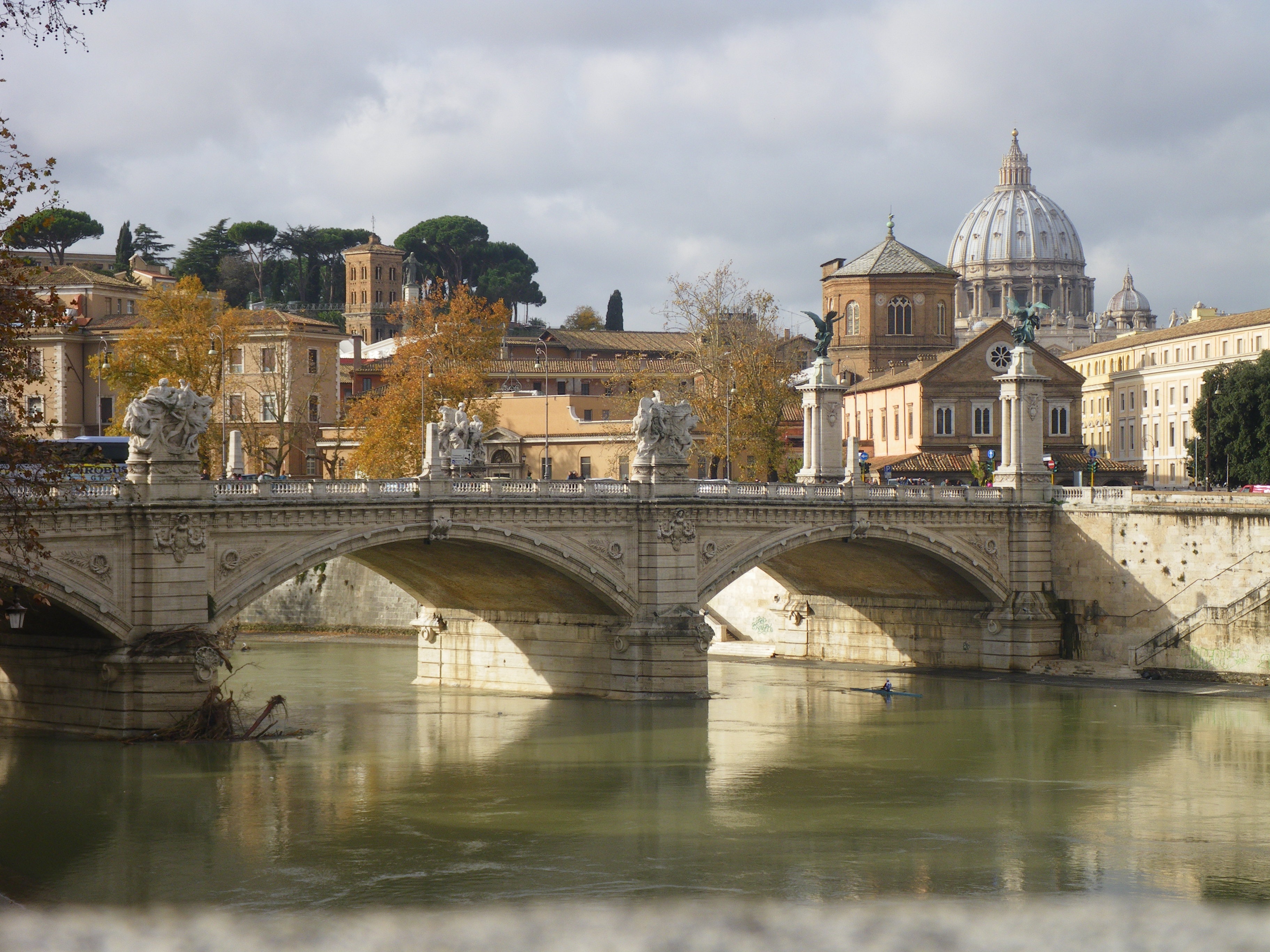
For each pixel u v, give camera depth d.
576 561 110.44
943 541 131.00
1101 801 85.56
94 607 89.25
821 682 131.50
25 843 74.00
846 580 143.88
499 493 106.06
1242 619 123.19
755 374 168.75
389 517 101.44
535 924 63.22
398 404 157.38
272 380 180.38
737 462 176.00
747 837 77.19
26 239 65.12
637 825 79.19
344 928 62.47
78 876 69.00
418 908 65.06
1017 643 134.62
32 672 97.19
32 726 97.12
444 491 103.75
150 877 68.94
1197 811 83.25
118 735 92.69
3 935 60.94
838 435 138.00
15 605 85.06
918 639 141.75
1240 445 182.75
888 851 74.94
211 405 94.44
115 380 150.75
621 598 113.44
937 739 103.56
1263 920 64.94
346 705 115.38
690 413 115.81
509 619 123.06
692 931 62.69
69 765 88.31
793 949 60.72
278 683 127.62
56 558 87.56
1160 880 70.38
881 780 90.56
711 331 172.25
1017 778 91.19
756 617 154.38
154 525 90.94
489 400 186.50
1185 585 127.88
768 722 109.88
